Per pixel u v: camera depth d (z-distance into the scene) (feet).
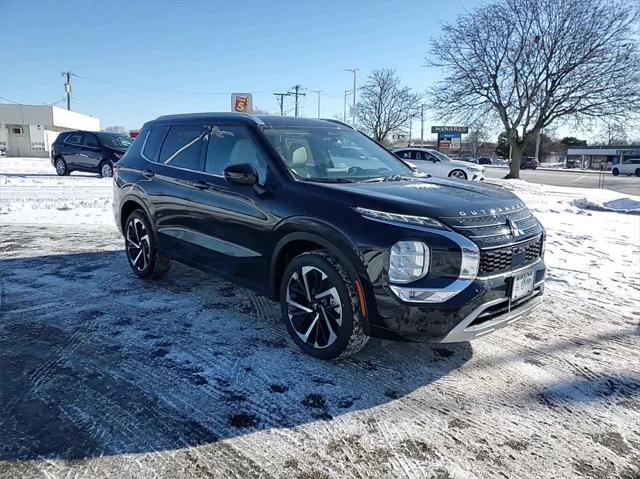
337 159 13.79
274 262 12.24
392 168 14.60
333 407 9.73
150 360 11.51
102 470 7.75
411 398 10.14
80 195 41.39
